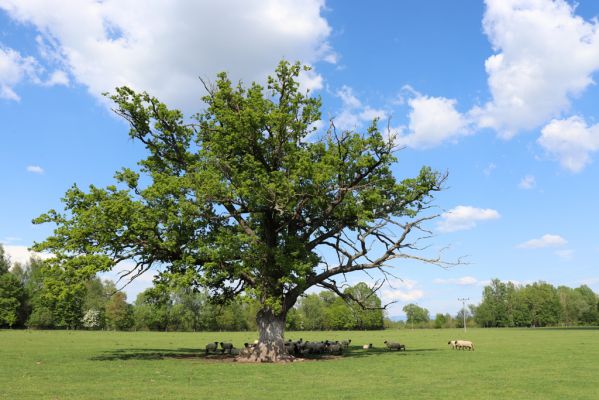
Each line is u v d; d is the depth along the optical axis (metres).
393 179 35.91
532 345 52.53
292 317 131.12
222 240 29.52
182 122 35.19
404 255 34.41
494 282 172.12
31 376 21.88
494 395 17.64
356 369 26.97
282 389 18.80
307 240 35.53
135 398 15.98
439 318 173.25
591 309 165.00
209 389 18.53
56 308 102.00
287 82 35.44
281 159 33.81
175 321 116.94
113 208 28.58
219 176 31.36
